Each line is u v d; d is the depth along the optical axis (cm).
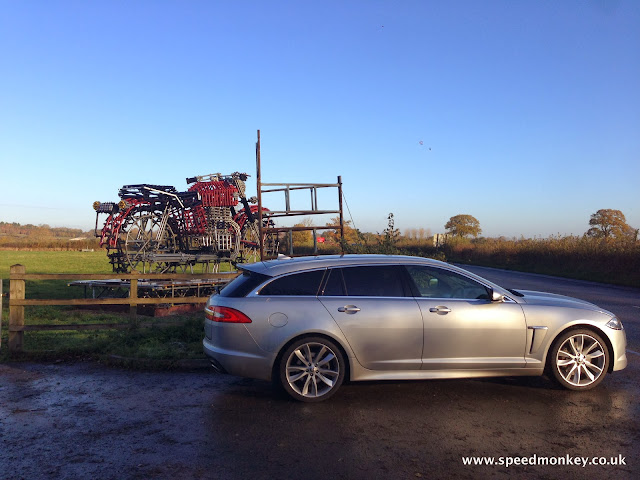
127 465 378
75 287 1875
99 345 742
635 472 372
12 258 4591
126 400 532
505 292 573
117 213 1933
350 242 1259
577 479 360
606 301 1453
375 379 534
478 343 545
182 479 356
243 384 593
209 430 447
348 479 358
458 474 366
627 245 2425
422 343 537
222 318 528
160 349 710
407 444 418
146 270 2244
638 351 778
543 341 555
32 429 449
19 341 713
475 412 496
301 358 524
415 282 561
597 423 469
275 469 372
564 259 2805
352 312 530
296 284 542
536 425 463
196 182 2036
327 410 500
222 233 2016
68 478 357
